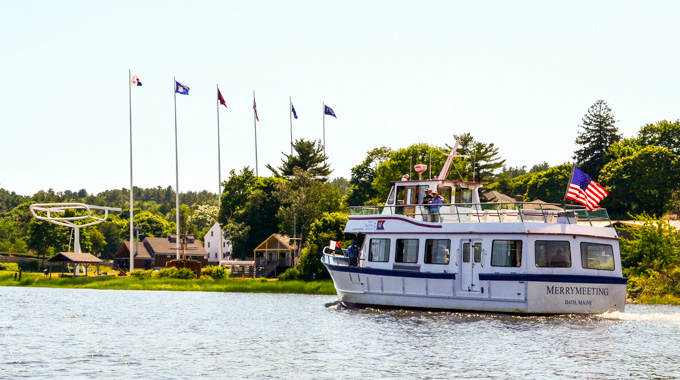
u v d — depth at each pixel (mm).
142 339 32438
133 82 125812
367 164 172375
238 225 144250
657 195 131250
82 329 36750
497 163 134875
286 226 133500
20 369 24172
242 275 127875
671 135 149625
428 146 132375
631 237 79938
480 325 36031
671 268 65375
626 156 140625
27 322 40438
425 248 42250
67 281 102562
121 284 93375
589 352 27641
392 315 41219
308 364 25312
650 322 37281
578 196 40688
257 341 31531
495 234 39500
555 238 38688
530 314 38094
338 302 49594
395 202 47781
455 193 47156
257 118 155000
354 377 22938
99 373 23547
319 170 167250
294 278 91250
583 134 159125
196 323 39844
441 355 27125
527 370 24047
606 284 39094
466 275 40375
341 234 91812
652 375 23234
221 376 23141
